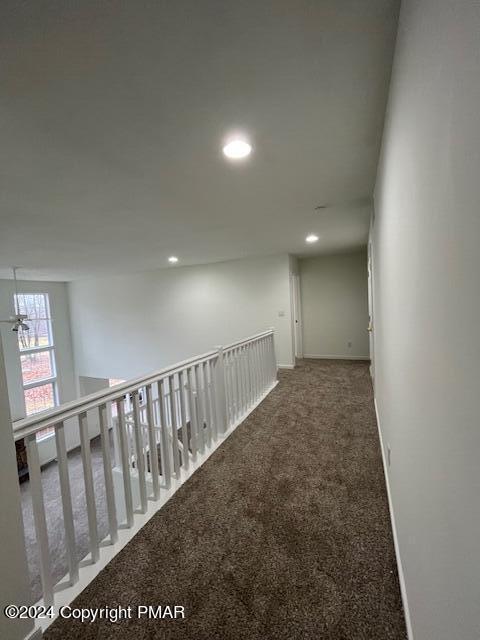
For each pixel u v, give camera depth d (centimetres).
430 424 80
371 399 375
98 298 768
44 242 372
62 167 188
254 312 609
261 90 128
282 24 98
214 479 221
